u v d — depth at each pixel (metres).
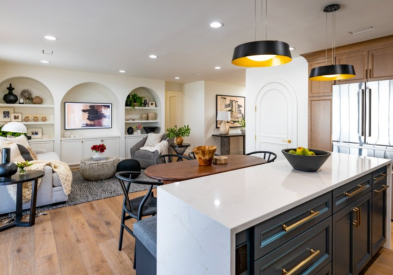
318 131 3.96
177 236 1.24
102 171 4.54
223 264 0.96
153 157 5.50
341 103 3.47
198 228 1.09
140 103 6.95
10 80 5.39
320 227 1.39
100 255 2.25
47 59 4.61
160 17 2.70
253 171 1.89
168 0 2.31
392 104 2.98
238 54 1.71
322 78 2.62
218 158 2.59
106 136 6.39
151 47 3.83
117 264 2.12
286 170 1.92
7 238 2.53
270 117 4.91
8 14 2.62
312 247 1.34
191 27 2.98
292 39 3.39
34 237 2.56
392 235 2.66
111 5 2.41
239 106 8.06
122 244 2.43
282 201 1.20
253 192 1.35
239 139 8.08
